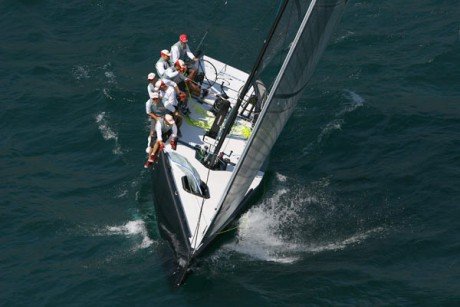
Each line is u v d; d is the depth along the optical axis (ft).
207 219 314.35
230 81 388.98
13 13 498.69
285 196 351.87
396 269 314.55
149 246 324.39
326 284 304.50
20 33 483.51
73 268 315.78
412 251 323.16
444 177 364.58
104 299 300.20
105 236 331.16
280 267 312.91
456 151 380.78
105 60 456.86
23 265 318.65
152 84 349.00
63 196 356.79
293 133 394.11
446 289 303.07
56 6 503.20
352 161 377.09
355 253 321.93
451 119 403.75
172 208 316.40
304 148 384.68
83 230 335.67
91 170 373.40
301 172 368.48
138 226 336.08
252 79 344.90
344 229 335.26
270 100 282.97
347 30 479.82
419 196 354.13
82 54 463.01
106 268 314.55
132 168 371.76
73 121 407.03
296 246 325.01
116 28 484.74
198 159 341.41
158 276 307.78
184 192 323.57
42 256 323.16
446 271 313.12
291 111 317.22
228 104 351.05
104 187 360.89
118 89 427.33
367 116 405.59
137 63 455.22
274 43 359.25
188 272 301.22
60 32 484.74
